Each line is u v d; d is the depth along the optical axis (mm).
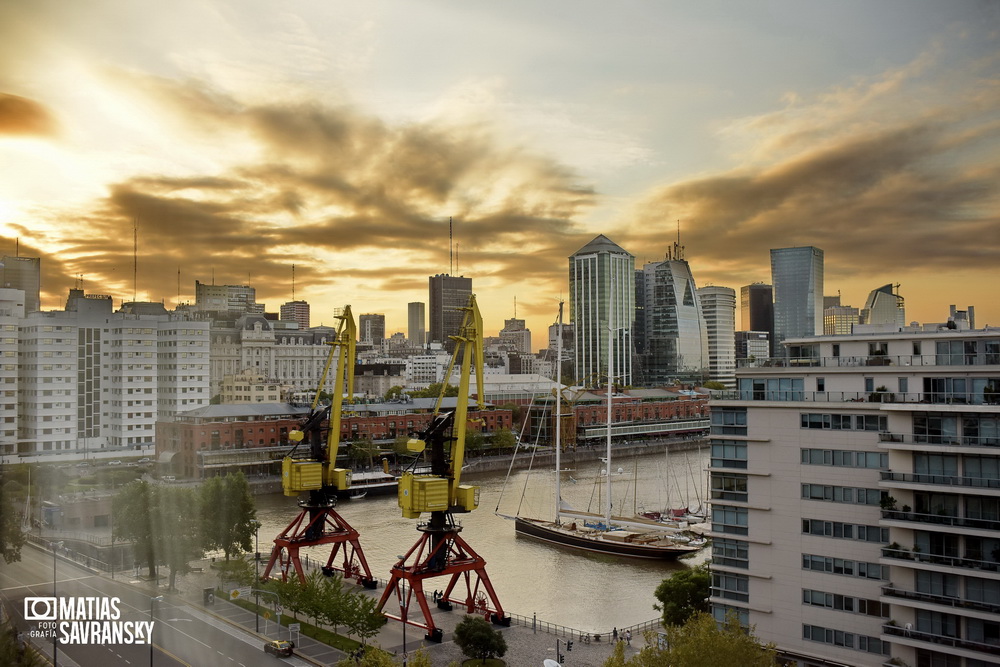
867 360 88375
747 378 93750
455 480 121062
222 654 94438
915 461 80625
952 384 81062
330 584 109812
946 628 77688
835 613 85062
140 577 118000
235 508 131500
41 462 193625
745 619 91250
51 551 127312
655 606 113125
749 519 91625
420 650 84438
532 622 116875
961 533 76562
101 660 86000
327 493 139375
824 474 86688
